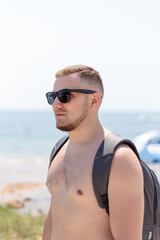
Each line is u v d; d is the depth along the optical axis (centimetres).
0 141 4394
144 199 192
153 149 1235
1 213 702
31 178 1405
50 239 233
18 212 786
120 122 10669
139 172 178
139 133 6031
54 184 212
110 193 176
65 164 206
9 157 2522
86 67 209
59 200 204
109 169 175
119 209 174
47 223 238
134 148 187
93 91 202
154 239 193
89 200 187
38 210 813
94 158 184
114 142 182
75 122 200
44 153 2861
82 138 204
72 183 195
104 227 187
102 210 186
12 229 602
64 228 198
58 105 202
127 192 174
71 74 204
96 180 179
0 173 1573
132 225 173
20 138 4897
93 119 203
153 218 194
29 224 632
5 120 12000
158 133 1313
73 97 200
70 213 195
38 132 6134
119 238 174
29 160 2245
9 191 1078
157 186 201
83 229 190
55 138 4859
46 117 15625
